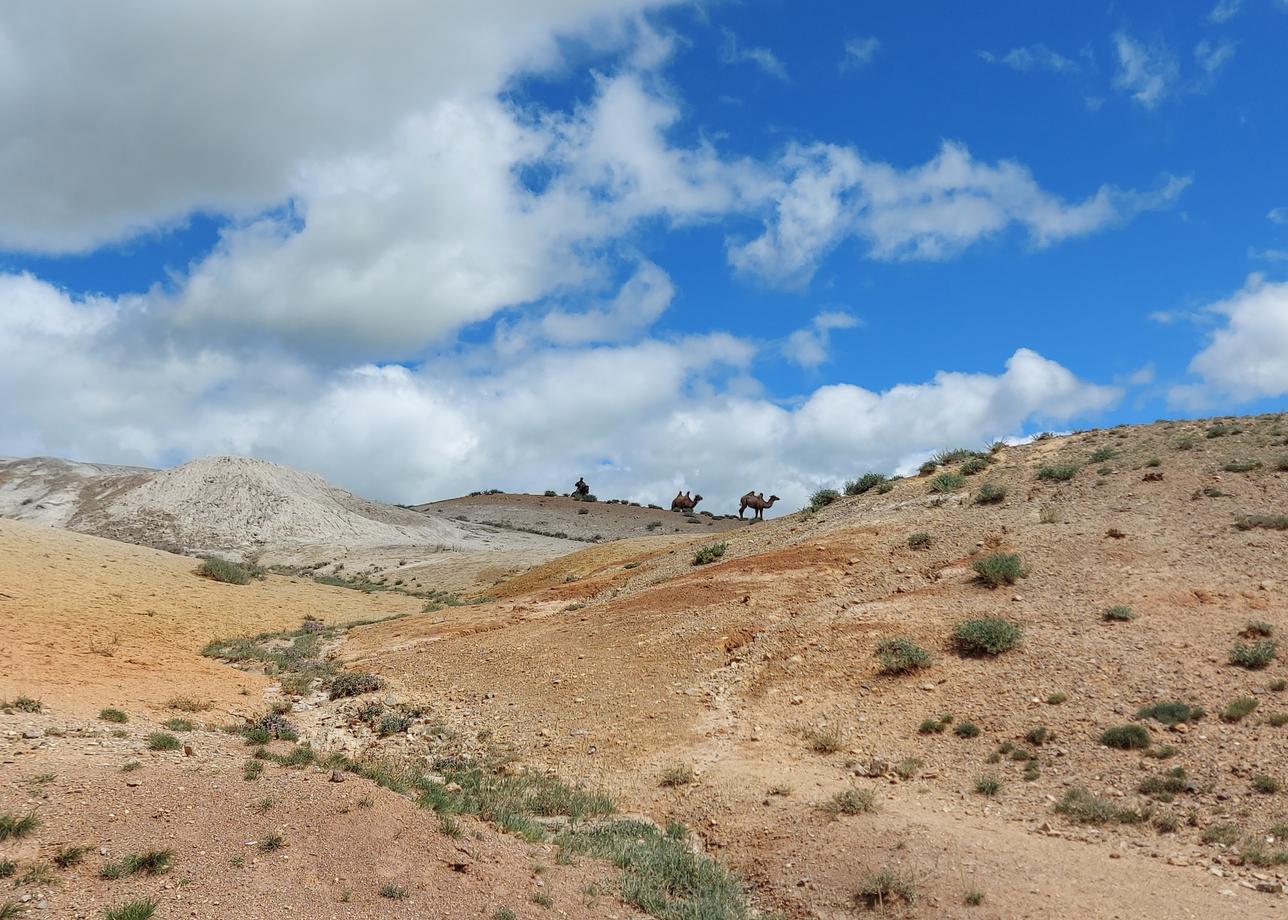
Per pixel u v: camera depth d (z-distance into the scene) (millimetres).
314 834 9117
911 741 14562
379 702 19562
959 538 24172
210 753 11680
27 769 9625
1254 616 16312
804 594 22234
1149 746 13000
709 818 12695
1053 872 9898
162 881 7797
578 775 14945
